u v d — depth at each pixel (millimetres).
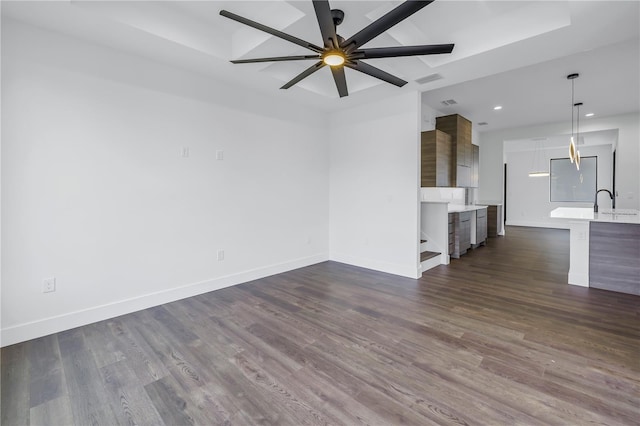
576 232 3678
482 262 4914
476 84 4406
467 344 2299
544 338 2373
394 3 2391
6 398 1731
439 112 5836
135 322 2713
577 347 2230
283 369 2006
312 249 4824
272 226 4207
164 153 3113
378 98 4246
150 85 2994
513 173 9992
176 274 3244
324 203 5008
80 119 2594
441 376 1913
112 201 2789
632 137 5996
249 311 2959
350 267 4648
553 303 3105
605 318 2729
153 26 2498
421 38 2914
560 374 1908
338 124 4910
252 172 3928
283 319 2775
